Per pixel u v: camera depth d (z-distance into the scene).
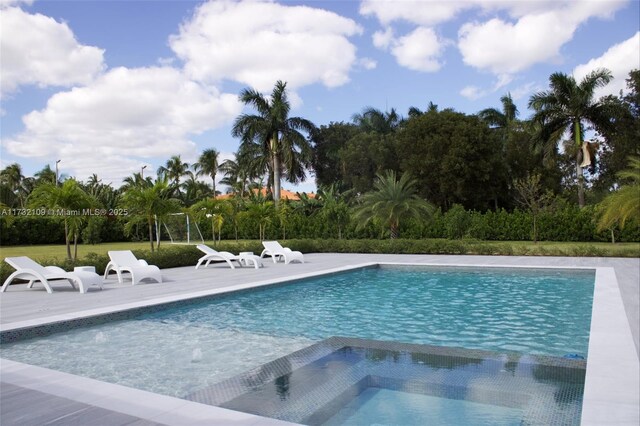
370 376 4.47
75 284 10.49
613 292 8.16
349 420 3.52
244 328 7.06
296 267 14.34
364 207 21.73
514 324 7.14
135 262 11.84
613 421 2.96
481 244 18.64
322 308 8.65
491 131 35.12
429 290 10.59
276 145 33.94
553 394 3.93
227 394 4.05
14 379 4.07
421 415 3.59
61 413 3.29
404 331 6.82
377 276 13.04
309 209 33.00
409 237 26.23
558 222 24.36
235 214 22.55
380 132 41.41
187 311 8.40
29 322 6.55
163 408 3.35
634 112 30.64
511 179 35.06
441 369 4.64
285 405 3.81
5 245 27.95
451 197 33.28
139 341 6.27
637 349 4.65
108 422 3.12
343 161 41.38
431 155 32.66
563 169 38.59
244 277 11.99
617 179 33.47
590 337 5.12
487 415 3.57
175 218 30.08
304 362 4.96
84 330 6.87
